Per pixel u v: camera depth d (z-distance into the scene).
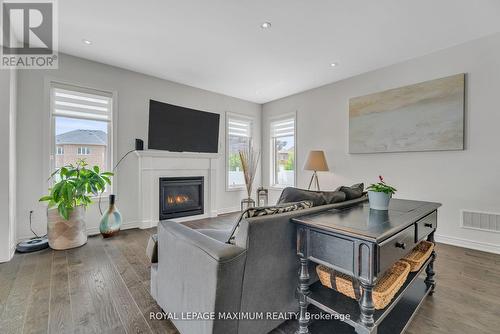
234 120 5.09
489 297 1.78
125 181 3.63
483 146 2.69
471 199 2.77
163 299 1.51
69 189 2.68
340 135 4.03
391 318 1.43
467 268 2.26
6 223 2.41
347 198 1.93
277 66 3.49
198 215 4.38
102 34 2.66
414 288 1.79
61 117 3.16
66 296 1.78
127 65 3.49
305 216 1.42
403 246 1.27
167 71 3.70
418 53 3.07
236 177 5.18
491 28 2.52
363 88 3.72
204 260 1.11
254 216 1.26
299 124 4.71
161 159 3.89
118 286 1.94
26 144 2.88
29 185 2.90
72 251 2.70
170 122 3.96
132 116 3.70
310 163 3.93
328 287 1.46
